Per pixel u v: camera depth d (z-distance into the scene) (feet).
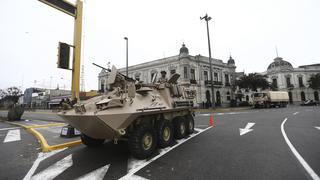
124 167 15.44
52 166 16.10
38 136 28.02
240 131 30.76
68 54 27.84
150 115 20.08
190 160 16.87
